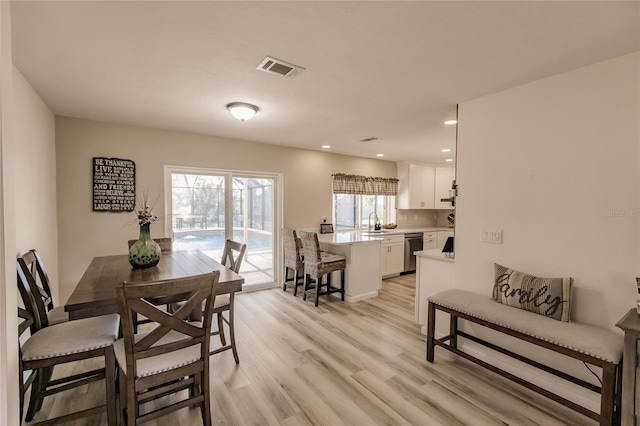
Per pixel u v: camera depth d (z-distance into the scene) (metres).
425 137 4.16
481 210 2.59
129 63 2.03
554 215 2.16
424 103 2.78
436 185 6.71
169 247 3.39
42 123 2.71
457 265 2.77
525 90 2.31
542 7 1.43
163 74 2.20
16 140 2.09
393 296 4.46
